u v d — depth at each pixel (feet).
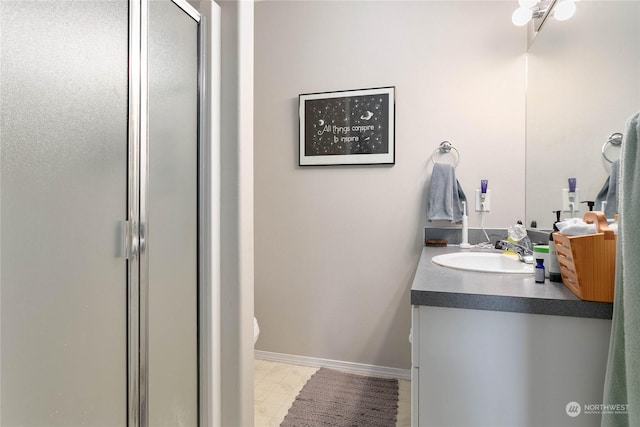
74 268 2.53
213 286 4.15
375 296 7.20
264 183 7.83
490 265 5.33
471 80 6.66
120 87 2.94
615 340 2.61
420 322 3.19
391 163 7.04
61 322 2.43
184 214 3.80
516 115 6.43
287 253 7.69
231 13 4.23
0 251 2.07
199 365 4.06
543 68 5.65
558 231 3.62
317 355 7.53
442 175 6.56
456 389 3.11
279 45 7.75
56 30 2.39
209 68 4.10
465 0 6.70
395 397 6.23
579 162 4.54
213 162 4.14
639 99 3.37
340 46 7.38
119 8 2.93
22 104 2.18
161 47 3.43
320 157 7.45
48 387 2.34
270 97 7.80
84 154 2.61
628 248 2.36
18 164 2.16
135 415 3.07
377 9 7.17
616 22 3.75
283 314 7.72
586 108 4.38
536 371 2.96
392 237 7.10
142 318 3.16
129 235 3.01
